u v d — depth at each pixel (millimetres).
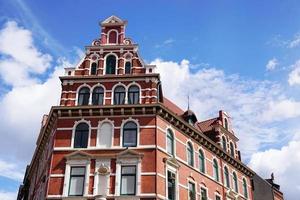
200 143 33250
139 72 30250
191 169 30656
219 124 37562
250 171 40688
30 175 44531
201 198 30828
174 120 29938
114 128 27938
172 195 27609
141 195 25469
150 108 28344
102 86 29688
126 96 29125
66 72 30562
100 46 31562
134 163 26688
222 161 36000
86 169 26484
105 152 27062
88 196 25500
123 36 32281
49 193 25875
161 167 27078
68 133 27953
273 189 48344
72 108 28406
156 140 27438
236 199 36188
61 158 27062
